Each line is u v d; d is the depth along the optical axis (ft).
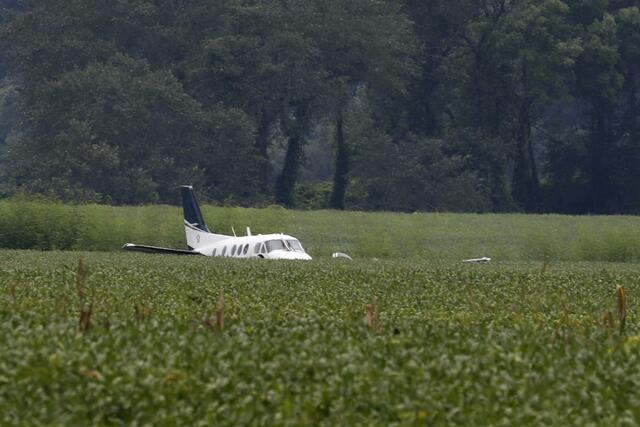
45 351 143.95
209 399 122.62
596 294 291.79
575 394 128.26
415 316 210.59
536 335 177.68
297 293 261.85
